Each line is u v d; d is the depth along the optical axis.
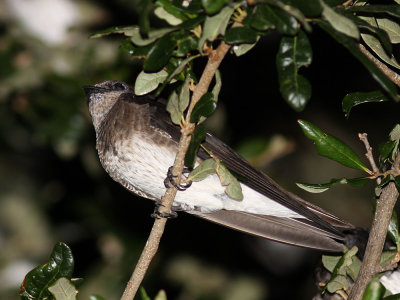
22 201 12.87
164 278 11.67
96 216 11.49
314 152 13.24
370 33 6.18
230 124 13.15
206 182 7.86
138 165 7.81
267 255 12.77
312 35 13.34
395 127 6.19
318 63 13.41
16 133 12.77
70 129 10.91
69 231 12.54
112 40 11.12
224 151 7.92
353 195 13.08
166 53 5.59
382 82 4.86
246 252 12.31
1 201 12.84
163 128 7.76
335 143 6.10
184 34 5.61
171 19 5.73
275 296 12.70
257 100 13.23
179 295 11.62
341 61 13.34
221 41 5.57
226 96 13.20
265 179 7.84
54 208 12.69
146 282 11.55
